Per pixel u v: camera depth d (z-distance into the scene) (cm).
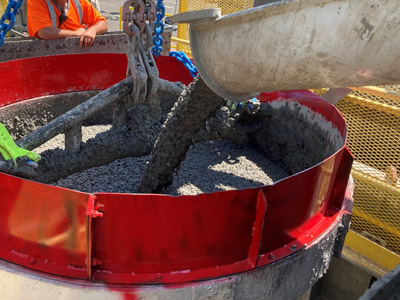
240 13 121
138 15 222
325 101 244
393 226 263
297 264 162
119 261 143
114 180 253
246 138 307
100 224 136
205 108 197
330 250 182
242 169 280
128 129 278
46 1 319
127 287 140
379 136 268
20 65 273
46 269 143
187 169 271
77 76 304
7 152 177
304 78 121
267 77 128
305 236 172
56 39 311
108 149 267
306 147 266
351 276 310
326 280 326
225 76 141
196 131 213
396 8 92
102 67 311
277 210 152
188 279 145
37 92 288
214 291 145
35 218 140
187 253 146
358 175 268
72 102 307
